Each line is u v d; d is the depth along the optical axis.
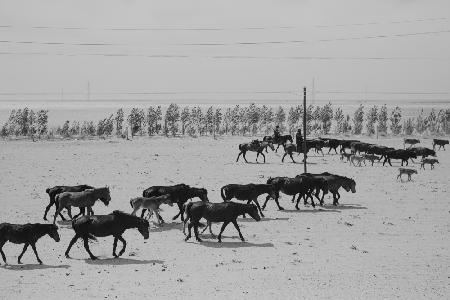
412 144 63.09
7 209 28.03
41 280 17.09
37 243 21.98
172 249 21.25
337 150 61.47
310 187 29.81
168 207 30.17
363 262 19.50
